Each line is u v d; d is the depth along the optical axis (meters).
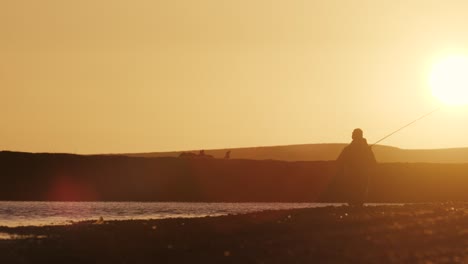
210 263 48.31
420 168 177.00
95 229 70.62
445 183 171.75
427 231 57.31
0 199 160.50
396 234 56.22
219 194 171.12
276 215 69.94
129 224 73.31
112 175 175.38
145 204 143.62
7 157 177.25
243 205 142.00
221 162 183.50
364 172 74.19
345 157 74.38
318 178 179.12
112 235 64.31
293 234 57.56
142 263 50.28
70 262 52.91
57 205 136.62
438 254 48.47
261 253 50.25
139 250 55.16
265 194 171.50
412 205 77.44
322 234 56.88
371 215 66.50
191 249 53.72
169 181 174.75
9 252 57.72
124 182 173.25
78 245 59.69
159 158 183.00
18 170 173.25
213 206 135.12
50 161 177.50
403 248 50.69
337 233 57.09
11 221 97.12
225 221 68.19
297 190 173.50
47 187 169.88
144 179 174.25
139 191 169.75
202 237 58.72
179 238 59.31
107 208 126.88
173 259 50.66
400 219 63.91
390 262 46.06
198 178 175.75
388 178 172.38
